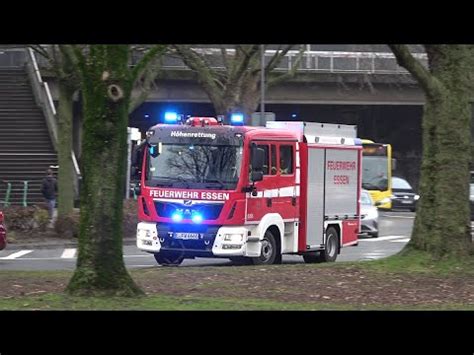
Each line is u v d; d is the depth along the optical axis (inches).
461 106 1179.3
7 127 3228.3
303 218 1568.7
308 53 3902.6
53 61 2108.8
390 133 5123.0
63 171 2204.7
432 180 1189.1
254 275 1167.6
